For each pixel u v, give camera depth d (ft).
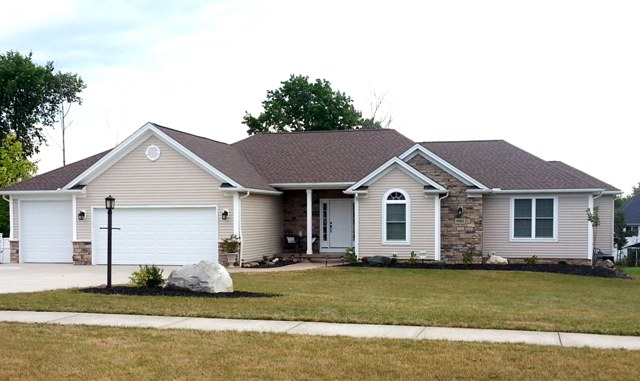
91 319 40.40
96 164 83.87
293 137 106.52
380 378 27.02
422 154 84.43
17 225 89.35
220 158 87.10
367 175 85.61
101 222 85.10
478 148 100.17
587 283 67.36
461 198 83.30
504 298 52.90
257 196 86.53
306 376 27.32
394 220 82.94
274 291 54.34
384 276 69.15
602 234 100.01
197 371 28.09
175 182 82.43
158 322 39.37
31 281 63.46
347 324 38.70
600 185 89.66
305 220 95.35
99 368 28.53
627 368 28.27
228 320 40.04
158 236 83.05
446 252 83.46
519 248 87.97
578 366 28.58
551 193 86.84
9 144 155.22
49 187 87.56
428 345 32.81
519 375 27.30
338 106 165.99
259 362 29.53
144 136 83.25
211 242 81.30
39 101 176.76
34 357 30.40
